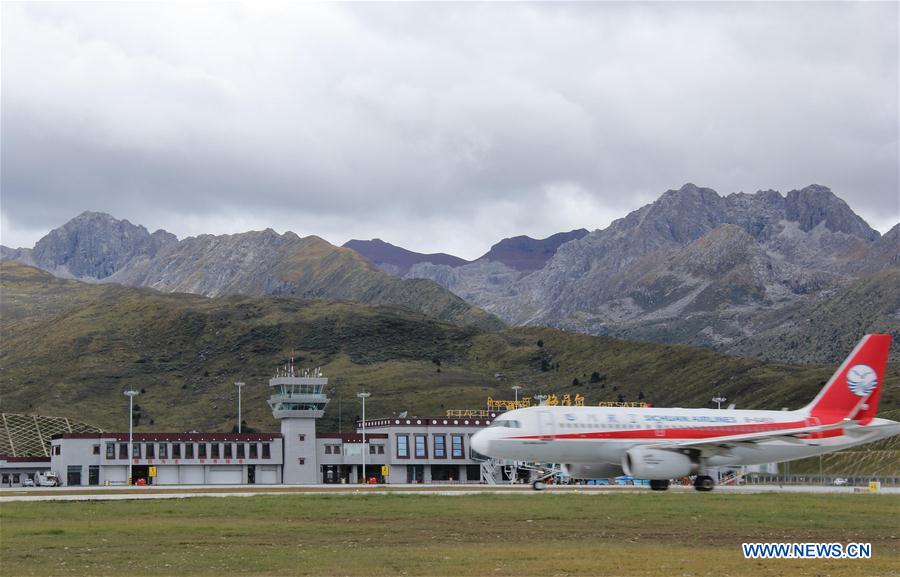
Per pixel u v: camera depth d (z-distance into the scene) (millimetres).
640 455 105312
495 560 51594
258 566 50125
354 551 55469
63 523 71812
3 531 66000
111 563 51500
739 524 68688
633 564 50188
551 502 87688
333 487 133125
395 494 101688
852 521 71000
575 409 108375
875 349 116000
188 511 80812
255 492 114750
